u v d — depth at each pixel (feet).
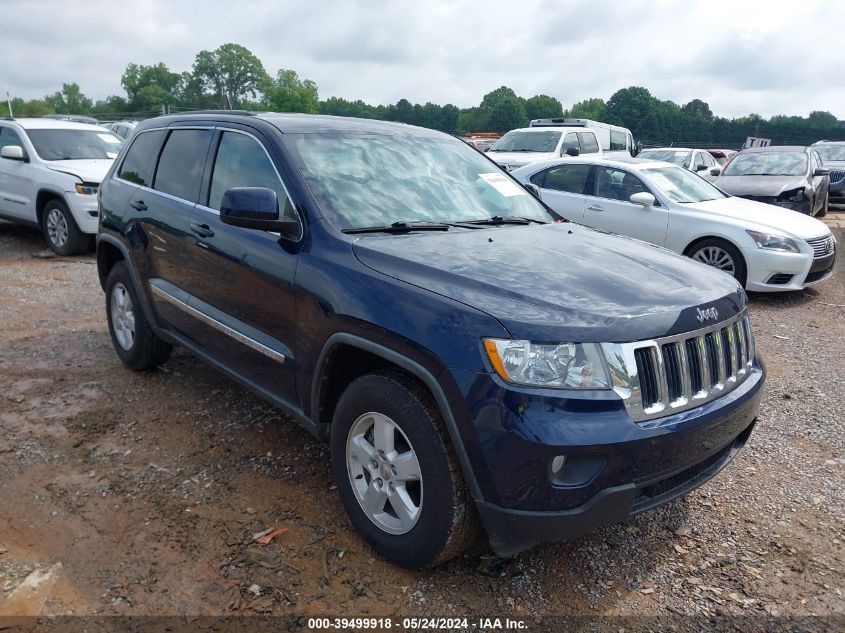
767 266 25.89
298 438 13.51
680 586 9.61
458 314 8.61
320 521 10.76
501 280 9.30
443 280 9.28
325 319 10.05
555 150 46.73
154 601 8.92
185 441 13.30
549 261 10.29
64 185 31.04
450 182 13.37
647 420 8.52
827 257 26.81
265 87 318.04
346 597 9.12
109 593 9.05
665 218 27.71
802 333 22.58
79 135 35.47
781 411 15.75
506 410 8.10
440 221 12.10
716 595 9.45
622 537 10.71
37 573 9.40
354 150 12.69
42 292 24.97
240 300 12.07
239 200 10.61
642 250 11.78
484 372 8.23
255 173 12.32
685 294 9.65
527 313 8.50
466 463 8.43
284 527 10.56
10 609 8.71
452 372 8.41
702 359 9.32
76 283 26.71
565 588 9.48
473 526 8.98
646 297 9.28
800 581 9.77
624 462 8.24
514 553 8.73
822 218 52.16
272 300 11.22
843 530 11.02
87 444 13.11
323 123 13.15
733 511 11.51
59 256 32.12
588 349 8.30
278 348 11.25
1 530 10.35
